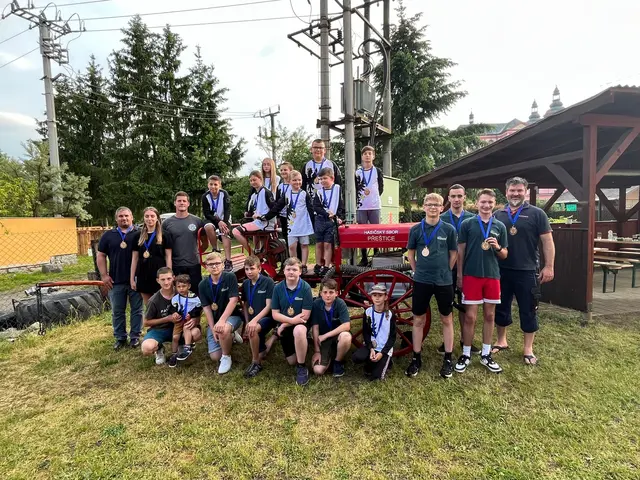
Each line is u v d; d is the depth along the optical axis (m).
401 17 20.39
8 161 13.87
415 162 19.31
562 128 5.32
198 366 3.85
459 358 3.57
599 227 11.05
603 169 4.89
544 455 2.32
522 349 3.95
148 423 2.81
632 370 3.41
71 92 24.64
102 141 25.52
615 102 4.61
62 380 3.58
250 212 5.06
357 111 8.70
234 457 2.39
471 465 2.26
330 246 4.26
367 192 5.11
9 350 4.37
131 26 24.78
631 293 6.34
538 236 3.63
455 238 3.35
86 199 14.09
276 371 3.67
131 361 4.00
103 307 5.92
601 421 2.65
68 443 2.59
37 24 13.05
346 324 3.47
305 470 2.26
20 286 8.72
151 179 24.12
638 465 2.22
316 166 4.76
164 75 24.73
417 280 3.37
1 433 2.71
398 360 3.83
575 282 5.05
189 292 4.14
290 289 3.54
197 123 24.34
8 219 11.26
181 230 4.42
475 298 3.45
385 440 2.53
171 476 2.24
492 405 2.89
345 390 3.25
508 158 7.39
